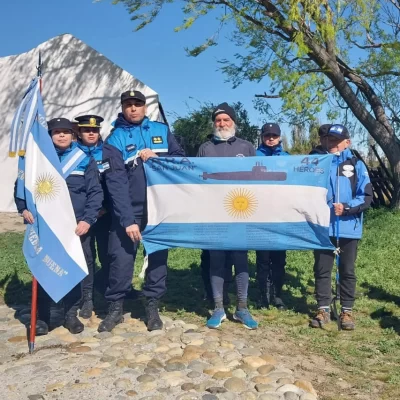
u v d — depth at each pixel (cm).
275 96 1362
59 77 1580
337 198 551
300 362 469
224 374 419
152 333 525
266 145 636
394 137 1411
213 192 537
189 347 471
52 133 534
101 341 506
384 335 545
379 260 870
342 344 518
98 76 1572
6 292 710
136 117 541
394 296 677
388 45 1365
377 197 1502
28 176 496
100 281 651
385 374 449
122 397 386
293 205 534
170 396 388
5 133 1591
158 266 543
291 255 902
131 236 513
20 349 490
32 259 491
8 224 1373
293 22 1185
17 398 390
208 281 633
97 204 525
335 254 564
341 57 1403
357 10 1274
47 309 531
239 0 1266
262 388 399
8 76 1602
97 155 578
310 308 638
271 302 643
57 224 498
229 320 578
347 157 561
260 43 1345
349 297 563
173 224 541
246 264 564
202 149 569
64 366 442
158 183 539
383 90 1522
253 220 536
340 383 429
